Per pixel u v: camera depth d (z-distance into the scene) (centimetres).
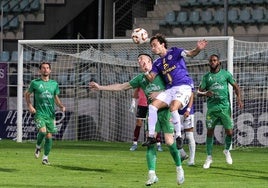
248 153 4119
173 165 3192
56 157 3594
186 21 6219
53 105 3206
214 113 3133
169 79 2414
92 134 5188
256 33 5962
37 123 3181
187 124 3180
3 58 6256
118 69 5097
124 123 5097
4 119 5328
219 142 4797
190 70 4947
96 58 5059
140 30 2609
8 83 5338
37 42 4756
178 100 2350
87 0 6388
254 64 4744
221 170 2981
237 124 4641
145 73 2438
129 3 6519
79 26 6600
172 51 2425
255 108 4675
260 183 2503
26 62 5284
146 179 2589
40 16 6725
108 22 5959
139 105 4191
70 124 5222
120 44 5156
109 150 4200
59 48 5275
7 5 6912
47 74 3222
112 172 2855
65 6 6353
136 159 3522
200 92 3200
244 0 6200
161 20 6362
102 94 5144
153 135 2262
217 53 4925
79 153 3909
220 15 6116
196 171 2930
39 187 2298
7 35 6688
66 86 5228
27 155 3678
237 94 3244
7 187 2289
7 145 4597
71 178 2603
